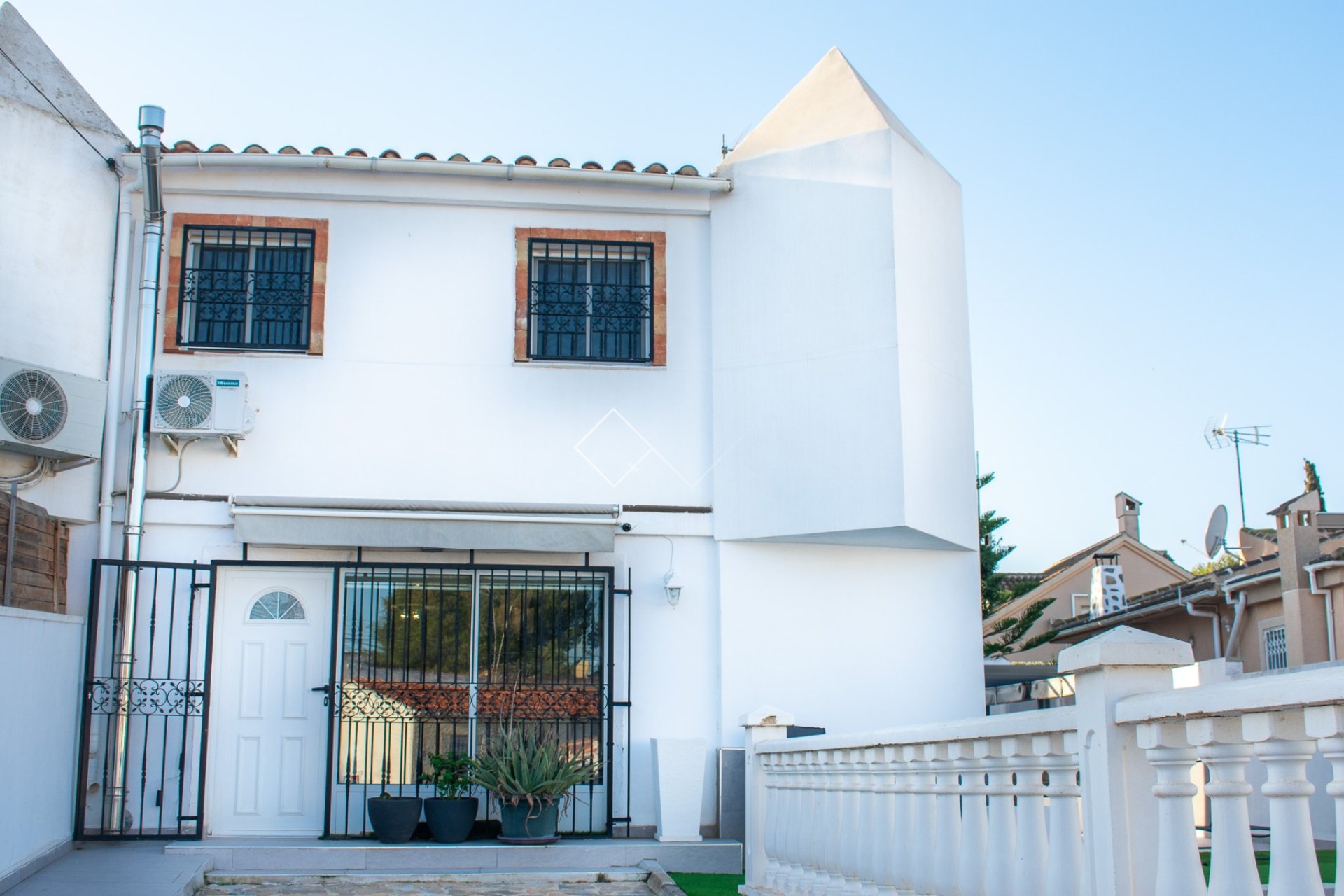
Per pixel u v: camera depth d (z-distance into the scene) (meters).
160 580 12.38
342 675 12.39
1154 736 4.18
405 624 12.59
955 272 13.98
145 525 12.52
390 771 12.30
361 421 13.00
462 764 12.02
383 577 12.64
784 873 8.79
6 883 9.38
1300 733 3.57
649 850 11.70
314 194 13.25
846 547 13.38
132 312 12.82
